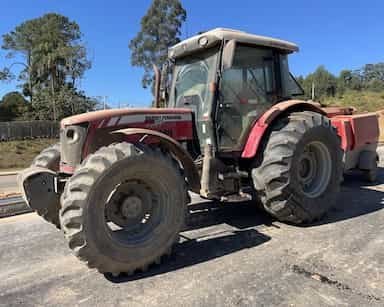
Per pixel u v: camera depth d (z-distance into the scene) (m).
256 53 4.10
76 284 2.68
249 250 3.22
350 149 5.57
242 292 2.47
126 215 2.94
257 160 3.83
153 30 28.23
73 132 3.10
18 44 46.91
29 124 25.70
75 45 39.75
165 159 2.99
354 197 5.12
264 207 3.83
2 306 2.39
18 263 3.08
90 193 2.60
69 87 38.56
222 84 3.79
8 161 19.80
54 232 3.88
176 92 4.30
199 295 2.45
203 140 3.85
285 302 2.33
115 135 3.15
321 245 3.29
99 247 2.62
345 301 2.33
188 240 3.51
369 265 2.85
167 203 3.00
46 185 3.05
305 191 3.97
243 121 3.96
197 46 3.85
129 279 2.74
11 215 4.55
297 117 3.95
